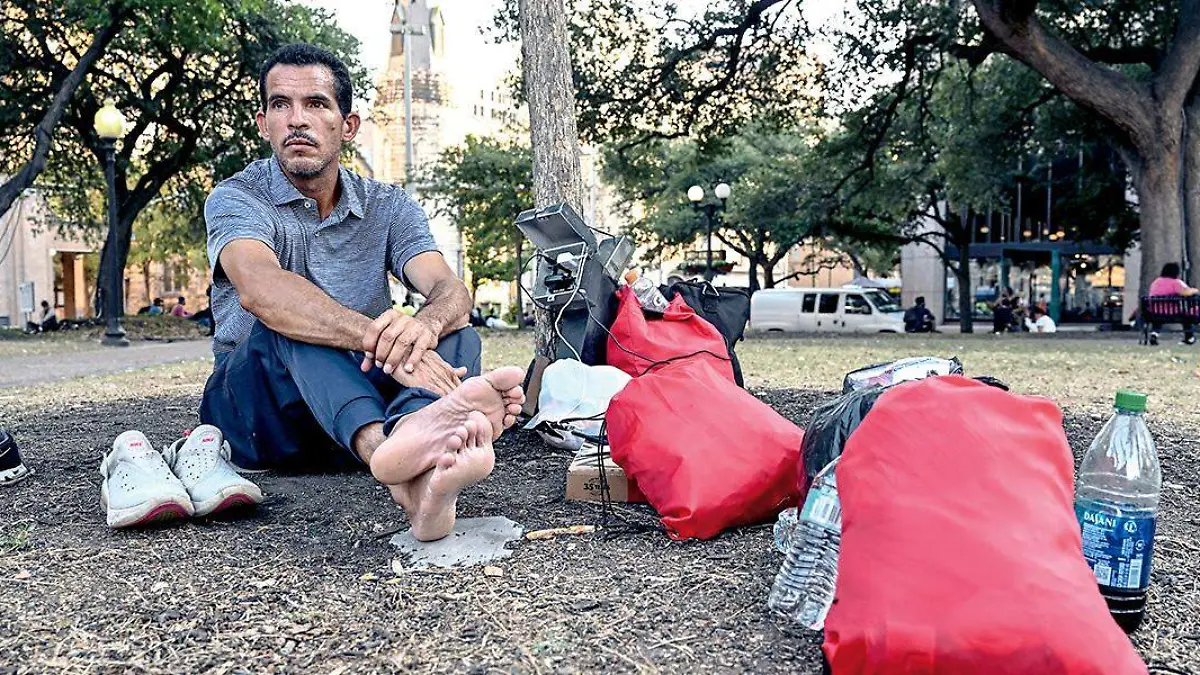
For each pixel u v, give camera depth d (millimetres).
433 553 2184
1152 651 1645
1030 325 24031
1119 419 1832
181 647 1654
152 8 16109
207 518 2533
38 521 2537
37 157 16797
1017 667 1324
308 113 2723
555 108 4328
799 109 18172
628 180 25719
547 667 1572
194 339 19766
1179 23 14383
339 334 2412
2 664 1579
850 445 1690
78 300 42281
